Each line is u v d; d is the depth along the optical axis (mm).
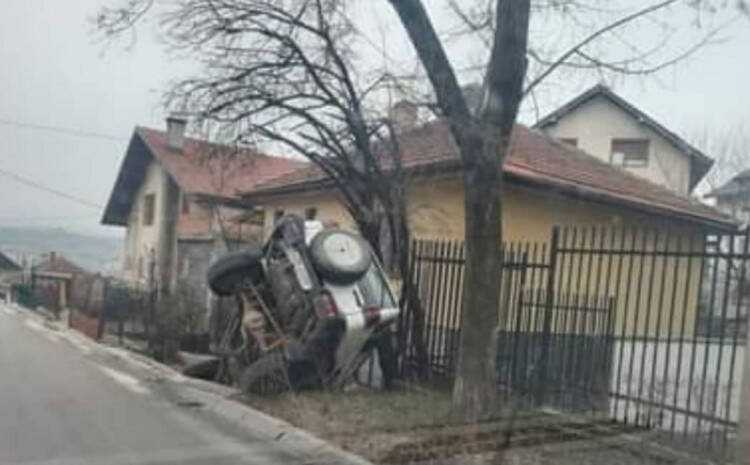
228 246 25672
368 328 12930
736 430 9156
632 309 16016
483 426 10070
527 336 11734
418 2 10883
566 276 13445
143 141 41219
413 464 8875
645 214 18094
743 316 10320
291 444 9914
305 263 13117
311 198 21812
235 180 28312
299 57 13836
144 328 22266
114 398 12734
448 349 13047
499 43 10430
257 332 13516
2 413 10938
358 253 13094
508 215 16234
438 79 10836
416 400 11984
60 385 13805
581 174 18281
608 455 9078
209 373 15227
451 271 13117
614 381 11602
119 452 9156
